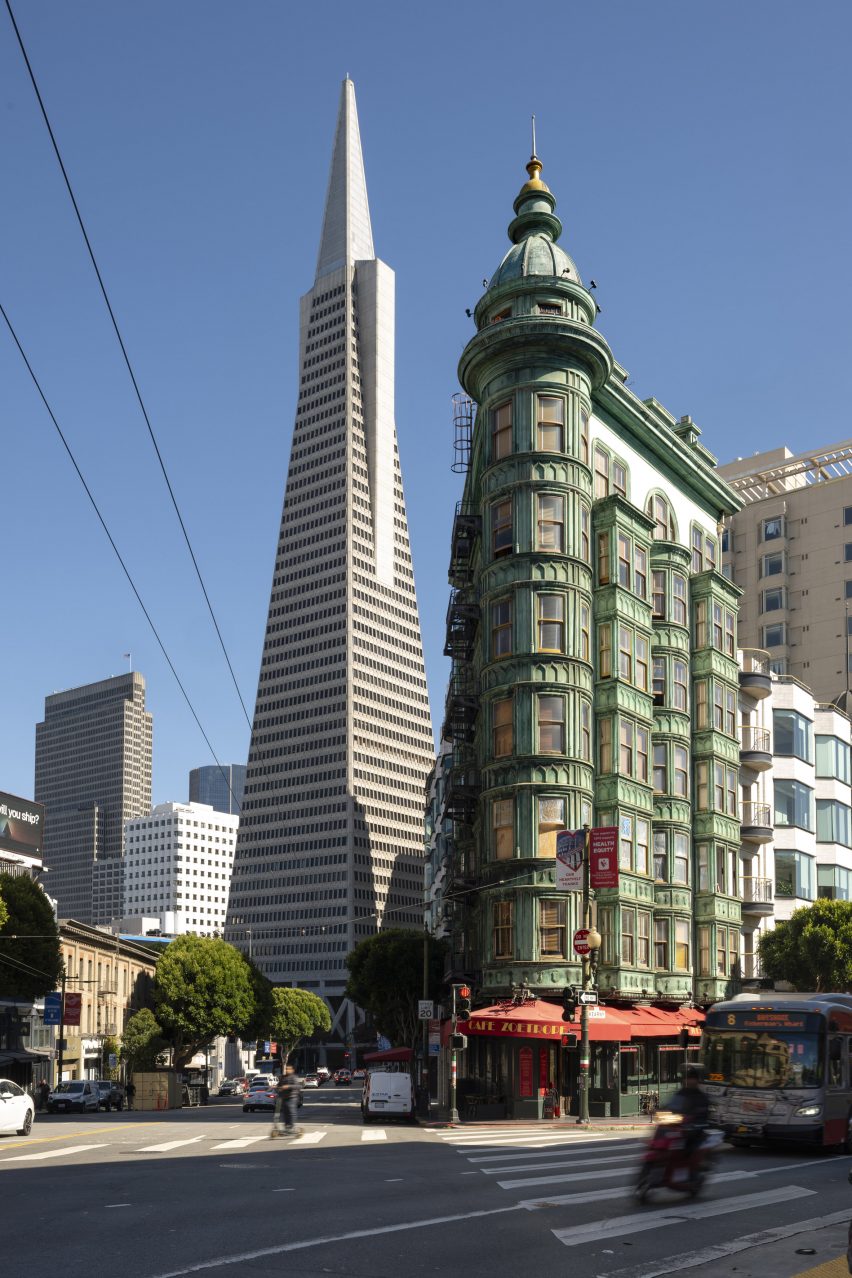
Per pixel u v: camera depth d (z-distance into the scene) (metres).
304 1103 80.88
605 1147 26.23
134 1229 13.16
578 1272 11.09
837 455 97.44
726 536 100.19
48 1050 82.00
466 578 57.91
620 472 52.44
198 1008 97.81
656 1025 44.53
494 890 45.03
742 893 59.34
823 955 55.44
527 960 43.38
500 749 45.84
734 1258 11.95
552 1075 44.19
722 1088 25.48
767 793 63.78
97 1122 45.38
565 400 47.16
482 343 47.81
